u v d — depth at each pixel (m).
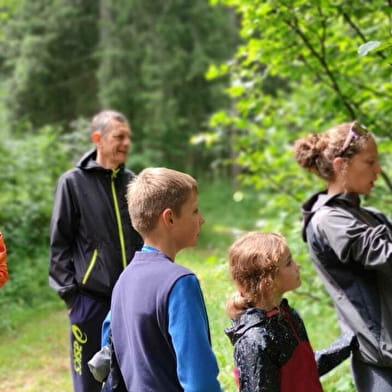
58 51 13.60
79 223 2.90
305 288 4.15
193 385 1.43
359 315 2.08
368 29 3.47
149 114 13.57
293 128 5.70
